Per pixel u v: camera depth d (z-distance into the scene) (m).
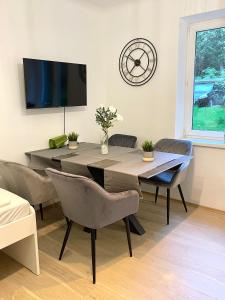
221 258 2.25
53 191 2.57
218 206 3.20
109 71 3.89
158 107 3.46
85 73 3.51
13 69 2.83
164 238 2.57
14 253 2.23
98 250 2.38
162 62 3.32
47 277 2.04
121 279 2.01
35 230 2.02
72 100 3.38
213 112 3.29
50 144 3.21
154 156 2.73
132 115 3.74
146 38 3.41
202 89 3.32
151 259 2.24
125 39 3.61
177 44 3.16
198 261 2.21
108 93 3.96
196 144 3.20
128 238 2.27
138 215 3.08
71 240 2.55
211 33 3.14
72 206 2.00
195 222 2.90
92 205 1.87
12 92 2.85
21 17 2.83
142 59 3.50
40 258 2.27
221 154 3.08
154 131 3.56
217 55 3.15
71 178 1.81
